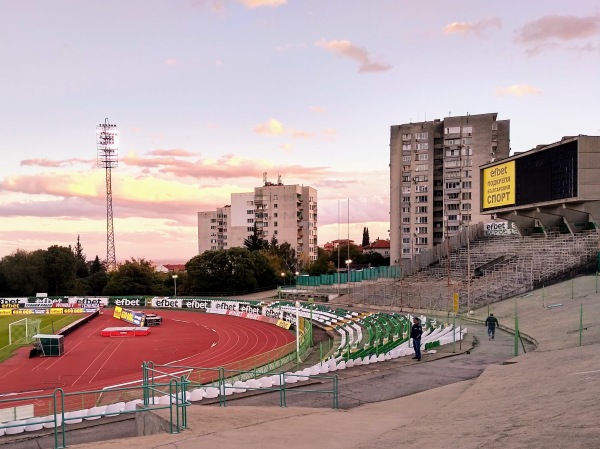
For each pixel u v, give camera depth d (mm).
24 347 53094
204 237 174750
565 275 51094
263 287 106062
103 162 134250
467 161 106688
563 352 21734
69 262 110250
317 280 99125
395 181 115125
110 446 10656
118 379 37875
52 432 18609
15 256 107812
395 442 9672
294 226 146125
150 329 67312
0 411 21375
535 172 61812
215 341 56375
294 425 12828
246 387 20781
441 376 21453
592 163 53625
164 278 117062
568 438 8062
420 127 111812
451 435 9641
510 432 9141
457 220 107062
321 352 33625
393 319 50062
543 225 65188
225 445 10422
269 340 55500
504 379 17406
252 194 151625
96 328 68875
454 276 68062
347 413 15039
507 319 41781
